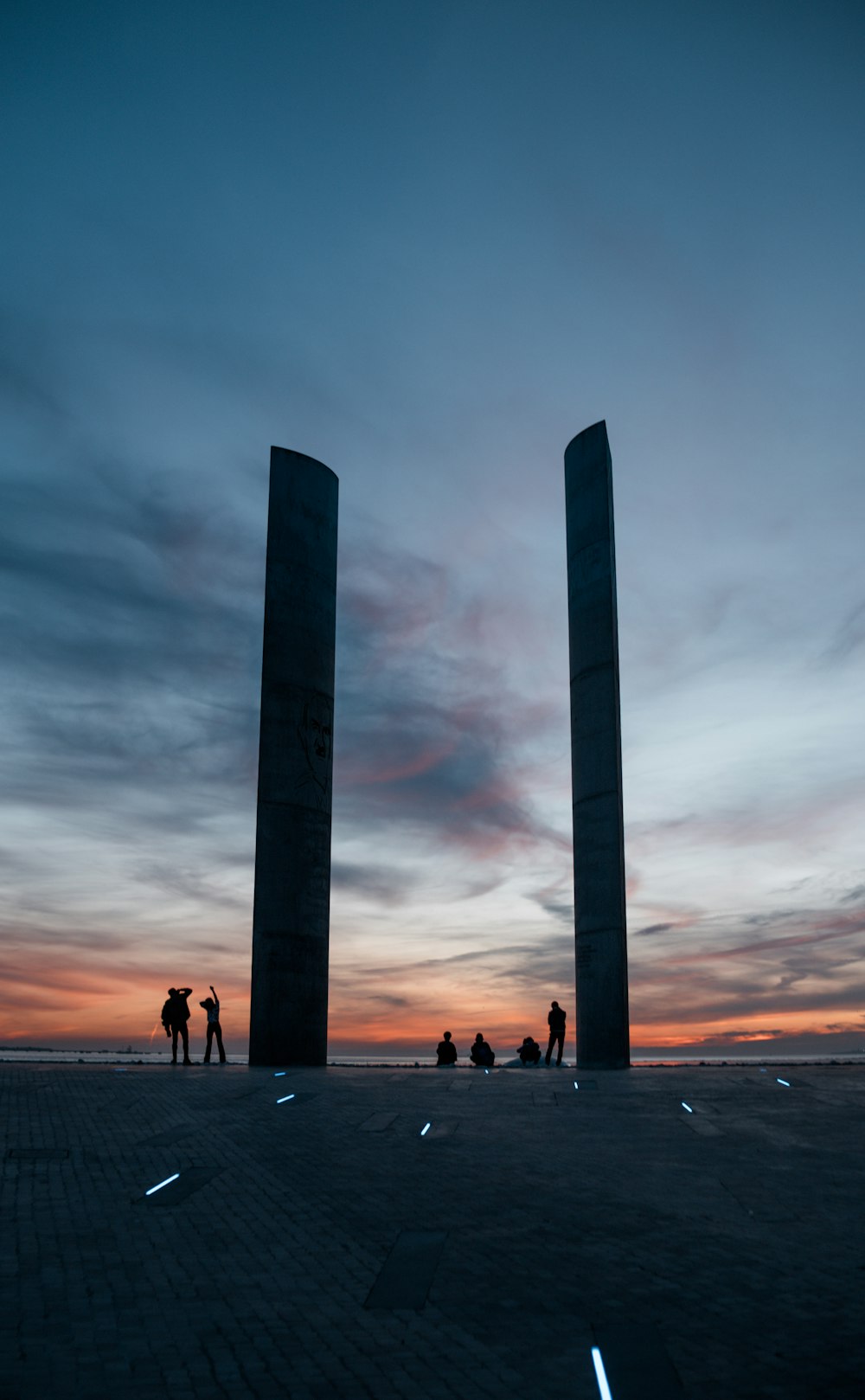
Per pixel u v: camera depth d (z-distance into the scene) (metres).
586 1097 14.63
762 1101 14.24
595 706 25.53
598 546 26.27
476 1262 7.49
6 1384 5.46
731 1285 7.01
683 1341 6.09
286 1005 24.08
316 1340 6.11
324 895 25.47
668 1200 9.10
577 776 25.84
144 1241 7.95
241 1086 15.78
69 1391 5.40
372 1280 7.14
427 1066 23.48
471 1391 5.45
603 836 24.75
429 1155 10.85
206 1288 6.97
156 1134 11.82
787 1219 8.53
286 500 26.28
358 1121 12.80
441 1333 6.22
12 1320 6.36
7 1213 8.66
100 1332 6.20
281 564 25.88
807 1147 11.26
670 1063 26.23
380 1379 5.59
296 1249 7.76
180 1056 47.06
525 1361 5.83
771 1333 6.21
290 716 25.36
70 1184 9.61
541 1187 9.53
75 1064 20.20
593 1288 6.96
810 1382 5.57
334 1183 9.68
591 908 24.73
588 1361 5.84
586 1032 24.27
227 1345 6.02
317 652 26.23
